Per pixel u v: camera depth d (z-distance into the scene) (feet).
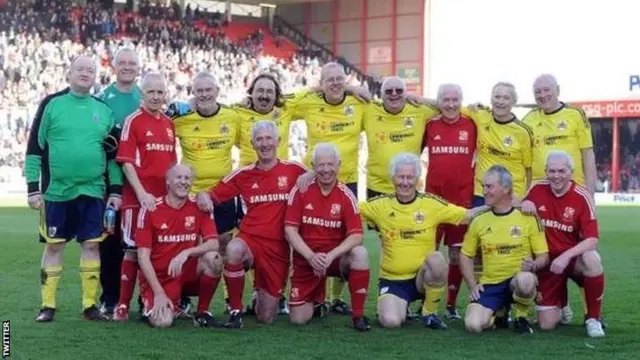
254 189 25.13
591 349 21.71
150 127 25.32
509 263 23.99
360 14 140.67
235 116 27.63
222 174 27.40
